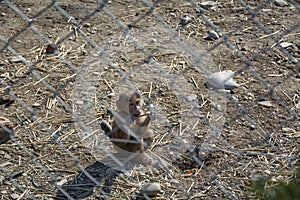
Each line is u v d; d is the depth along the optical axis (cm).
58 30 652
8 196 441
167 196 442
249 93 555
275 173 455
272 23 667
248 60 596
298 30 652
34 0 707
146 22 663
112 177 457
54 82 566
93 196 442
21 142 491
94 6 696
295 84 569
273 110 532
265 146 488
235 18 676
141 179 456
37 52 612
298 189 354
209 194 443
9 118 520
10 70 584
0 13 681
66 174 462
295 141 492
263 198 368
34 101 541
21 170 464
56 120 517
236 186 448
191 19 671
